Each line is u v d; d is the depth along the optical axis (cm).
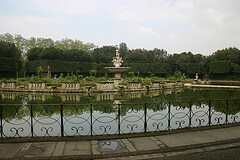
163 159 338
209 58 5044
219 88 2327
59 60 4053
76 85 1652
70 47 5741
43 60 3869
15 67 3522
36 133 529
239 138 435
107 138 432
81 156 343
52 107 917
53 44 5328
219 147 388
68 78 2277
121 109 879
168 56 5800
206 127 516
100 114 770
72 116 736
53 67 3938
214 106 985
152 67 4909
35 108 888
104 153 356
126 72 4841
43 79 1994
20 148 378
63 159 334
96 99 1216
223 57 4834
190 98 1299
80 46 5916
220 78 4759
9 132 539
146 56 5525
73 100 1161
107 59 4950
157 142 412
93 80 2361
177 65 5381
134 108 905
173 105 1006
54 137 439
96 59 4956
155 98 1292
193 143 404
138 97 1345
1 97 1280
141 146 390
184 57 5322
